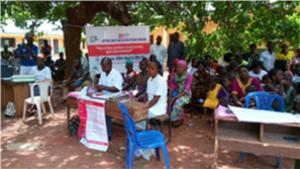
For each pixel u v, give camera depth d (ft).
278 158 12.38
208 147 14.75
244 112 11.19
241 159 13.06
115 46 23.21
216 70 22.09
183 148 14.56
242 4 21.77
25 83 19.53
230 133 11.51
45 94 18.78
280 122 10.07
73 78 23.79
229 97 17.24
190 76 17.57
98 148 14.03
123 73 23.56
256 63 20.49
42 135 16.02
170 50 26.45
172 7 23.66
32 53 23.44
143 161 12.86
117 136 15.87
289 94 15.88
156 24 29.99
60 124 17.89
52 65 33.99
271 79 17.53
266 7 21.90
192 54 25.75
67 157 13.24
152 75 14.75
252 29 23.61
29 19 31.12
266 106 13.50
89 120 14.29
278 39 23.50
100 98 13.80
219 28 24.47
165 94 14.71
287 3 21.61
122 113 11.78
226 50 25.53
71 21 25.30
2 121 18.44
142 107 12.80
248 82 16.92
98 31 22.65
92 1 24.49
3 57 33.78
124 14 24.77
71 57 25.81
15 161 12.81
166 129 17.30
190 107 21.24
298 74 19.12
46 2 25.91
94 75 22.00
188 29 23.75
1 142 14.97
